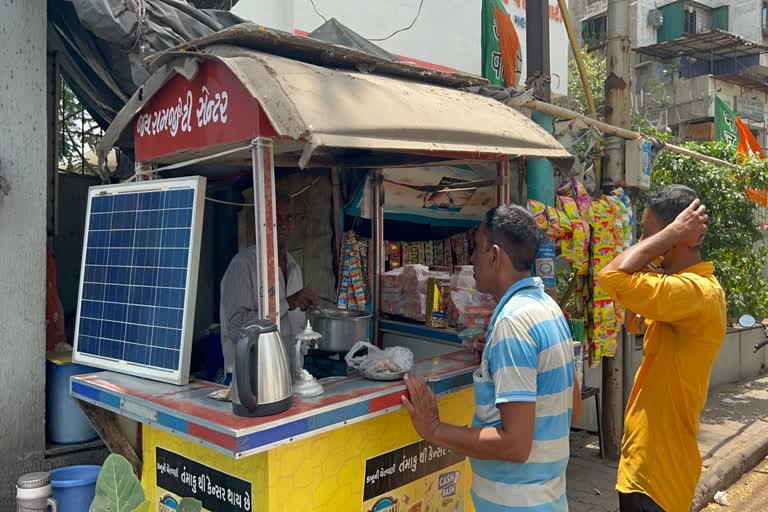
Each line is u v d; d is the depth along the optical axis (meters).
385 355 2.13
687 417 2.25
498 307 1.80
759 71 20.27
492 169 3.86
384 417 2.08
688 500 2.28
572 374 1.83
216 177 3.37
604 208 3.97
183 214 2.06
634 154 4.50
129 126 2.55
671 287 2.14
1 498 2.55
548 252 3.49
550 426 1.74
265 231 1.85
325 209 3.96
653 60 19.83
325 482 1.88
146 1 2.82
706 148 6.85
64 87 3.94
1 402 2.55
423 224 4.61
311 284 4.06
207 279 4.42
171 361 2.02
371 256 3.53
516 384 1.65
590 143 4.13
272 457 1.72
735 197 6.43
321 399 1.83
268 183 1.86
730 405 6.34
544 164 3.74
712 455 4.82
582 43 19.53
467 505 2.50
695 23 20.23
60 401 2.76
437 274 3.30
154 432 2.16
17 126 2.58
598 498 3.93
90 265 2.42
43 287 2.66
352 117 1.77
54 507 2.12
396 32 6.64
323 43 2.12
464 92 2.71
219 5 4.09
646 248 2.23
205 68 2.07
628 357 4.74
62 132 3.98
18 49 2.57
